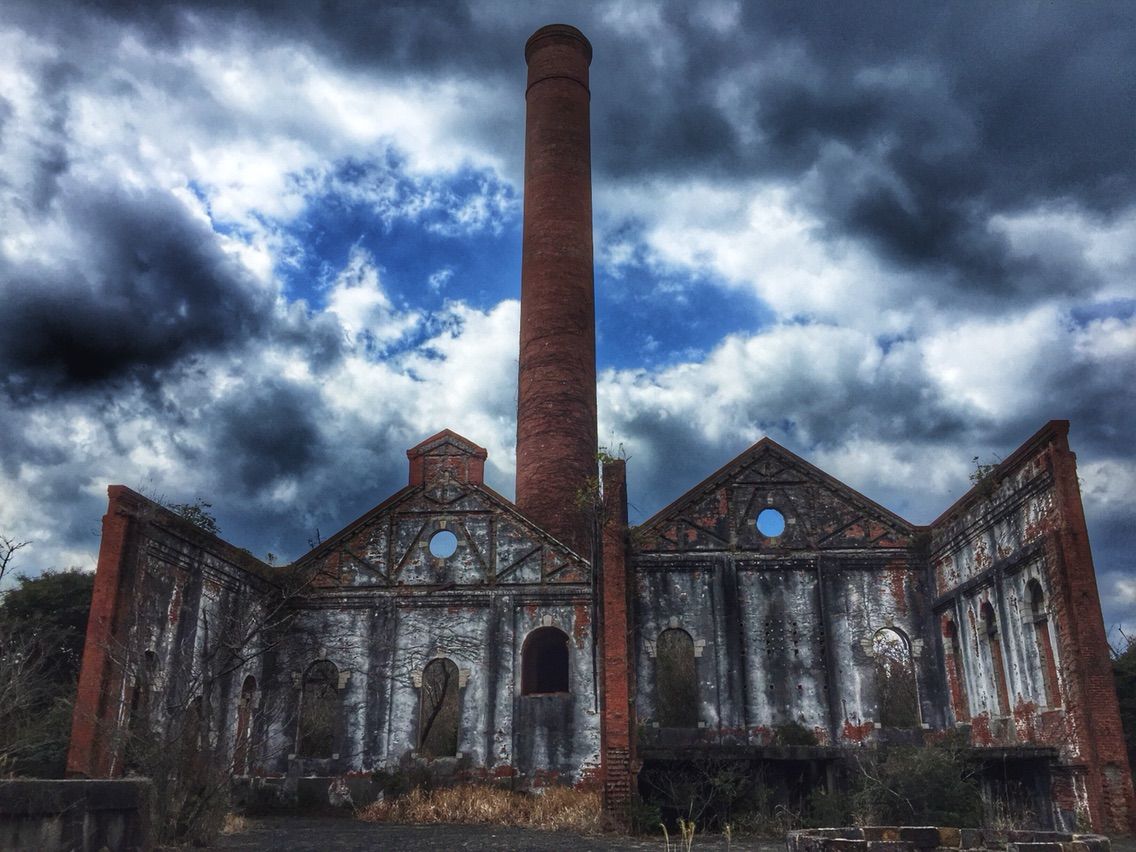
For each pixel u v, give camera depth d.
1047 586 17.33
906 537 24.55
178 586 20.78
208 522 21.88
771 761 19.69
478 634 25.84
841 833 9.44
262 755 24.62
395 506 27.28
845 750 18.53
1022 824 17.05
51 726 18.52
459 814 21.89
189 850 15.49
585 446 32.94
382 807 22.92
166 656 20.05
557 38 38.72
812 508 24.98
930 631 23.77
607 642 19.81
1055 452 17.14
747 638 23.95
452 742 30.58
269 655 25.64
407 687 25.44
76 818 9.85
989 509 20.09
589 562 26.23
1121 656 23.36
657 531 24.95
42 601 27.30
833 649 23.72
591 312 35.44
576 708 24.91
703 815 19.09
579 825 19.27
